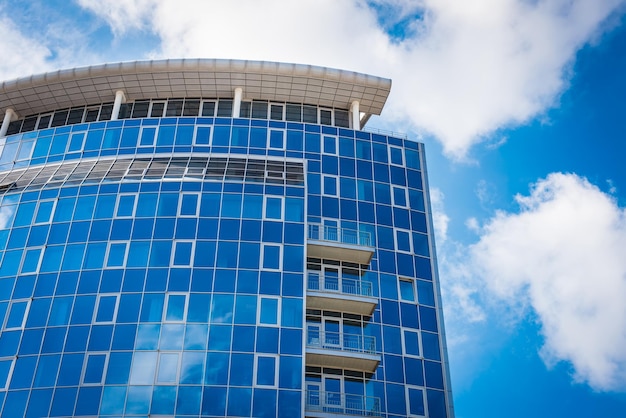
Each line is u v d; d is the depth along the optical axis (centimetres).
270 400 3534
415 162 5131
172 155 4728
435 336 4322
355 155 5034
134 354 3631
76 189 4356
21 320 3816
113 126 4966
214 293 3856
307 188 4778
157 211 4200
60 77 5272
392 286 4462
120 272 3950
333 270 4444
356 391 4003
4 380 3600
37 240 4141
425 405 4044
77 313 3803
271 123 5050
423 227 4800
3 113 5553
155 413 3444
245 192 4300
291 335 3756
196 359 3619
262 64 5247
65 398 3512
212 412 3462
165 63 5228
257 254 4028
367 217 4738
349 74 5328
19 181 4556
